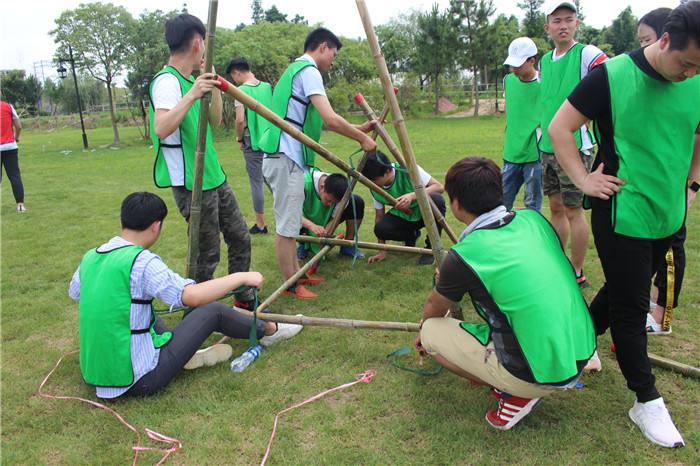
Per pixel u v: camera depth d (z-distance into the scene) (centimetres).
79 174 1176
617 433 258
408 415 278
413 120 2731
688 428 259
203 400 293
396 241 561
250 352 333
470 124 2325
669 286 329
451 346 265
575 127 250
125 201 302
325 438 263
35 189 968
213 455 253
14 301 440
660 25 319
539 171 475
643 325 257
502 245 236
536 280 233
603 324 302
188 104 310
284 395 299
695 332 347
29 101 4209
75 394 306
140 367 291
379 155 467
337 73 2717
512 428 263
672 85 232
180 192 358
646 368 256
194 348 309
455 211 256
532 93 459
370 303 415
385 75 296
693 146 262
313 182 493
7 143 750
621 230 246
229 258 406
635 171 240
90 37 1938
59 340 374
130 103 3167
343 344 352
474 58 2770
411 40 3362
